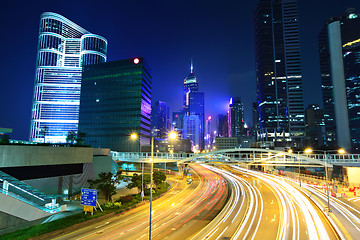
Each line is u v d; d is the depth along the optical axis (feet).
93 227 94.63
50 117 577.43
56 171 143.95
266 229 88.89
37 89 591.37
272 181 244.63
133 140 443.73
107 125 461.78
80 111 480.64
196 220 102.68
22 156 119.96
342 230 86.69
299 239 78.02
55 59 655.76
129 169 347.77
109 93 471.62
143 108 469.16
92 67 490.49
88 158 164.76
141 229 90.74
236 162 272.51
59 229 88.38
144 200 147.74
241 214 112.37
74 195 150.61
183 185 229.25
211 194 174.29
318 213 114.11
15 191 101.60
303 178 261.44
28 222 98.73
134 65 467.11
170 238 79.82
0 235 83.10
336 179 230.48
